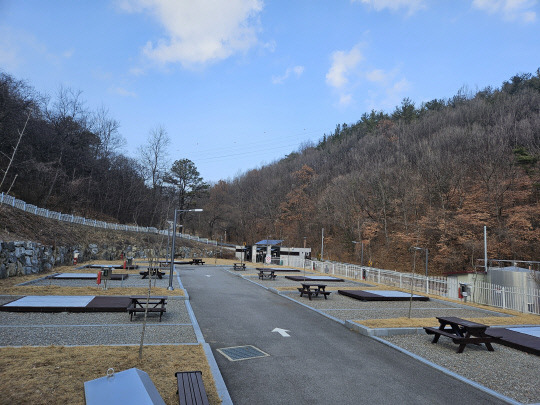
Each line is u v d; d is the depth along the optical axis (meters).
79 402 4.96
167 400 5.21
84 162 56.72
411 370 7.66
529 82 85.19
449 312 15.28
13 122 37.22
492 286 17.47
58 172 46.56
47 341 8.37
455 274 19.73
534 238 41.12
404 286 25.00
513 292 16.38
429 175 62.00
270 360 8.10
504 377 7.30
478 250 43.91
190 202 82.00
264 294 19.64
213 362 7.35
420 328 11.05
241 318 12.91
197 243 70.38
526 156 48.59
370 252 63.03
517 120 67.50
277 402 5.88
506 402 6.12
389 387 6.68
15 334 8.84
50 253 27.78
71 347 7.64
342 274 34.78
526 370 7.79
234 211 98.25
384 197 65.81
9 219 26.64
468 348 9.51
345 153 101.81
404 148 82.69
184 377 5.42
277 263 52.28
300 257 53.03
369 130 109.81
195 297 17.55
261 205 98.94
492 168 50.56
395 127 97.81
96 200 60.38
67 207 48.34
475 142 61.56
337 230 78.75
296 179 98.50
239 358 8.17
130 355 7.25
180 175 78.31
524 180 46.72
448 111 89.25
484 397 6.32
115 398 3.73
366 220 67.25
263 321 12.52
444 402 6.07
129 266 31.91
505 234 42.41
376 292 20.69
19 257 21.98
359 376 7.22
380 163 78.75
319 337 10.44
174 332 9.98
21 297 14.17
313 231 86.19
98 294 15.66
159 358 7.22
